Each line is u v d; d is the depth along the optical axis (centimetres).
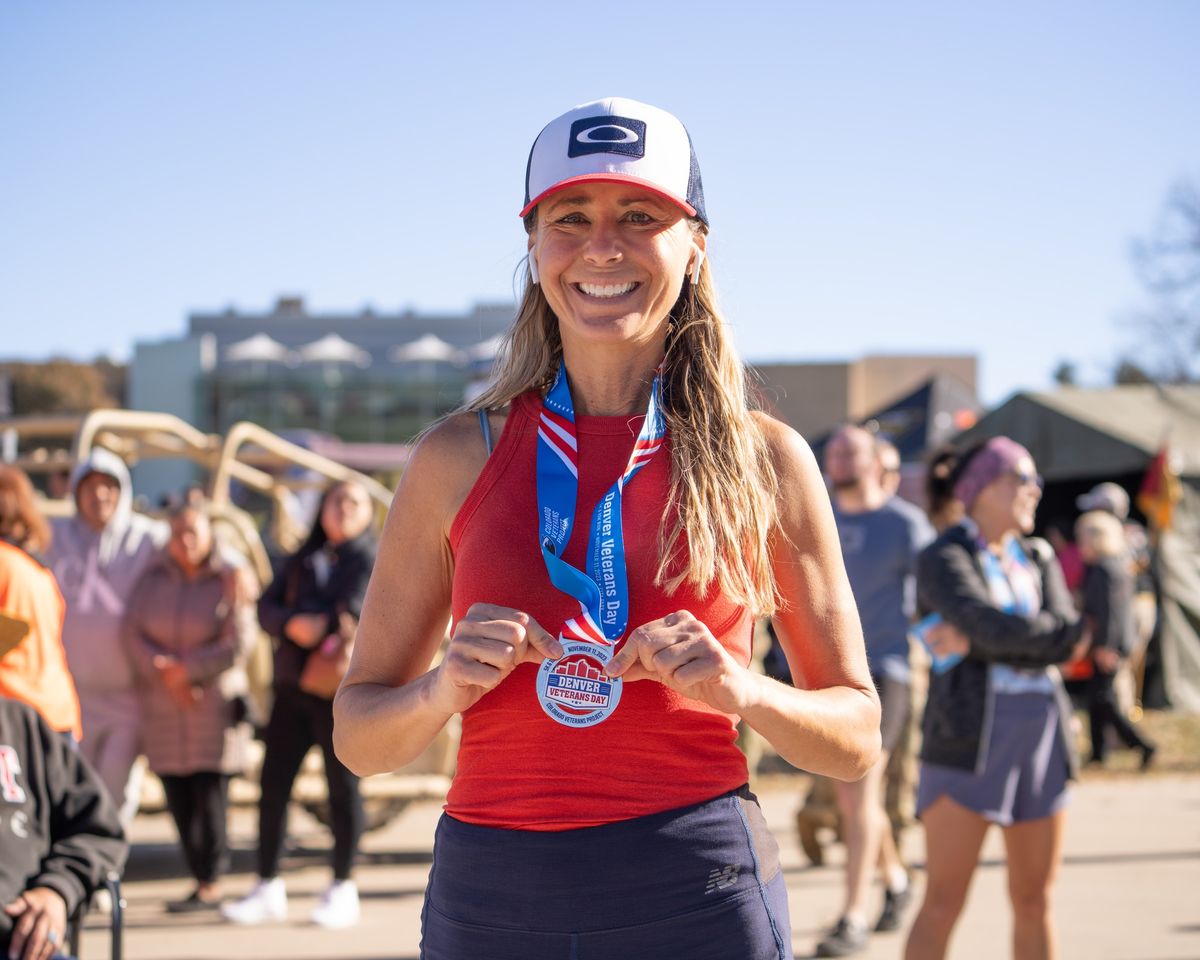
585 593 184
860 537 571
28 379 4381
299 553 625
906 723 591
